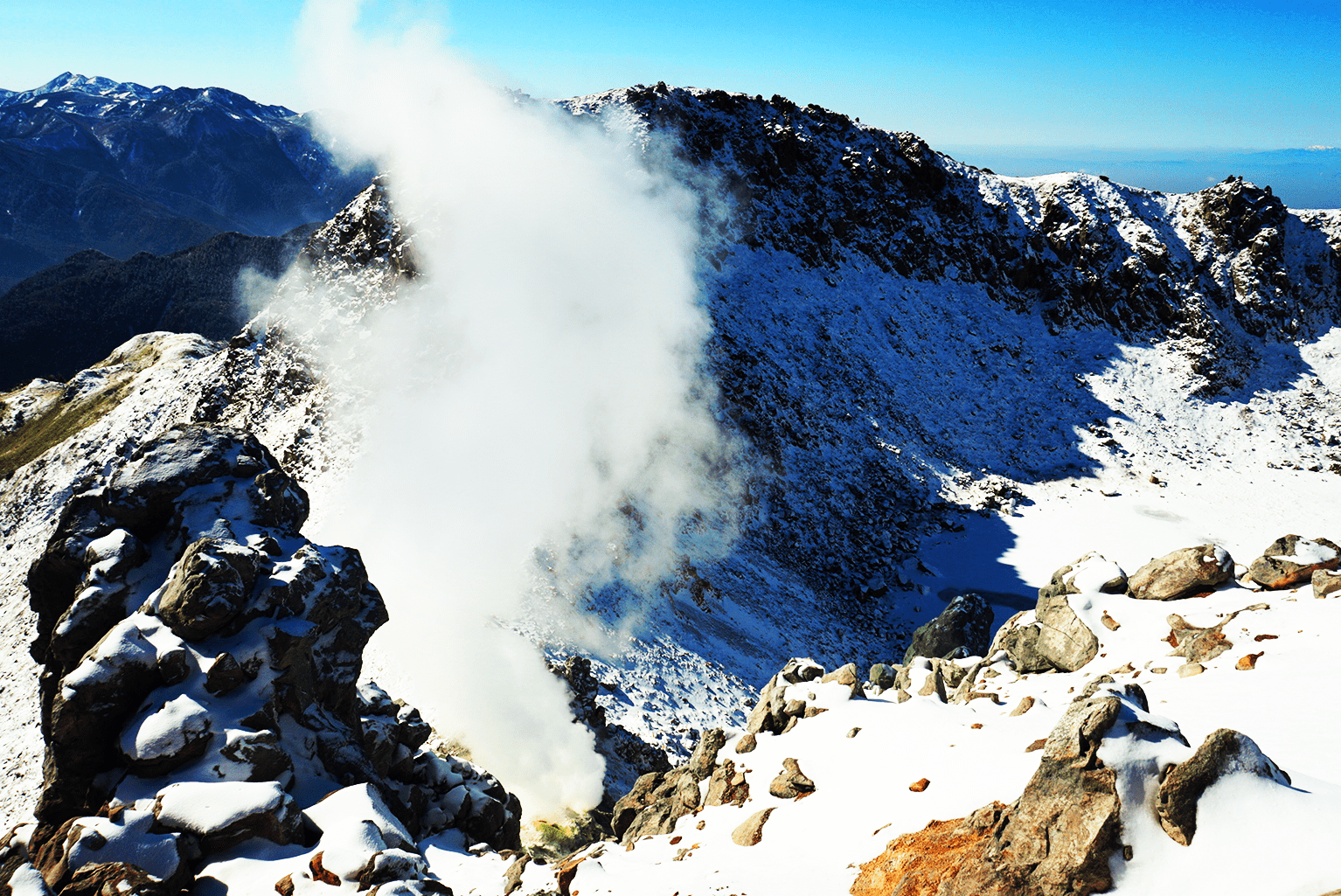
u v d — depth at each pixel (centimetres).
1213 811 815
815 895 1060
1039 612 1789
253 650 1623
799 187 9044
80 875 1275
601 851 1502
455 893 1536
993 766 1141
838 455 6762
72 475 7281
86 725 1512
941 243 9381
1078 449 7638
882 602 5694
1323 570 1542
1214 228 10050
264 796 1419
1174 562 1702
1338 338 9525
